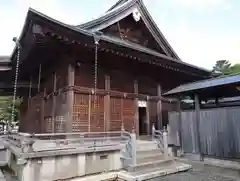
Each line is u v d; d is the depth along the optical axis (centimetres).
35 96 1892
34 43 1156
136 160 1029
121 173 946
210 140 1227
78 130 1205
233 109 1138
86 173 931
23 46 1278
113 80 1460
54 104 1399
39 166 806
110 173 958
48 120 1502
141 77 1666
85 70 1322
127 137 1095
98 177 893
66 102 1220
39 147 917
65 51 1207
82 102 1261
